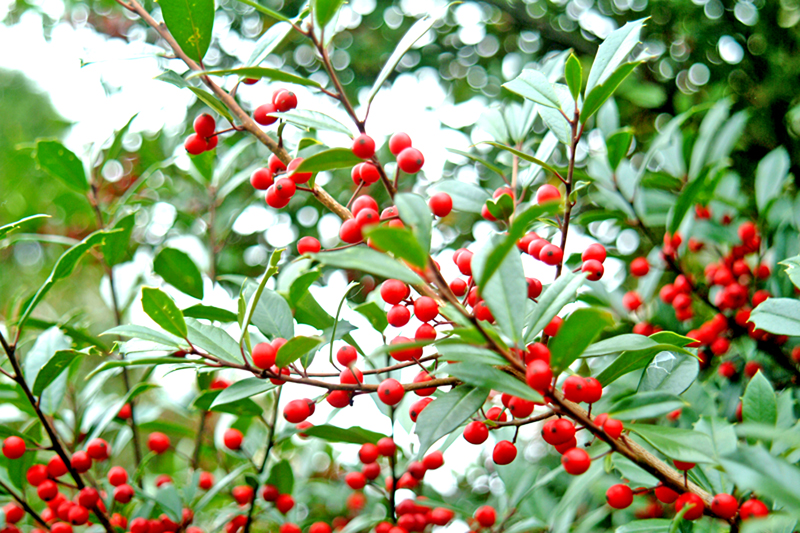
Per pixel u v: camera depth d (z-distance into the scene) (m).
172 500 0.48
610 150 0.51
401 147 0.39
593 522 0.47
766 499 0.41
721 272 0.53
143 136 0.78
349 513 0.62
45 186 0.80
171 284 0.49
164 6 0.41
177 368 0.41
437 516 0.51
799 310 0.41
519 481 0.52
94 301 1.00
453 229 0.82
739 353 0.52
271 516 0.51
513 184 0.46
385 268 0.35
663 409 0.38
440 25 0.89
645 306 0.57
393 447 0.48
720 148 0.56
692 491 0.39
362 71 0.89
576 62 0.39
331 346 0.40
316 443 0.67
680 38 0.80
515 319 0.36
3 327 0.50
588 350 0.39
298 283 0.43
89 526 0.51
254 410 0.47
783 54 0.73
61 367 0.45
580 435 0.63
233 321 0.46
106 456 0.48
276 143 0.42
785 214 0.52
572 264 0.53
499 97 0.84
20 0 0.84
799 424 0.40
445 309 0.37
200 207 0.77
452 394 0.38
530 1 0.86
